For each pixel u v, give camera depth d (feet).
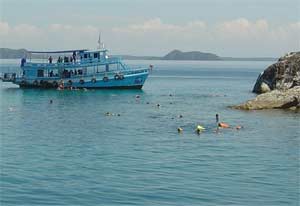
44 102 265.13
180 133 161.99
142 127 175.32
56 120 193.67
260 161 120.37
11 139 149.59
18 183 98.48
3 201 87.15
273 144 142.51
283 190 95.61
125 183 98.84
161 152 130.41
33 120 193.16
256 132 163.53
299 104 223.10
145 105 253.24
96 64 338.95
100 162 117.91
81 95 306.14
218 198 89.92
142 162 118.01
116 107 242.78
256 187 97.19
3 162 116.98
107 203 86.33
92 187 95.86
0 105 248.32
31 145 139.64
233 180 102.01
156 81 507.71
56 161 118.83
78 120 193.88
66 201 87.40
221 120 191.62
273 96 228.84
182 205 85.61
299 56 317.42
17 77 353.92
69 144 141.69
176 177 103.76
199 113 216.54
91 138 152.25
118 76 338.95
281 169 112.27
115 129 170.60
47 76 346.33
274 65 328.49
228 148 136.26
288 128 171.53
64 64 341.82
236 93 342.23
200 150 133.28
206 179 102.53
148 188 95.40
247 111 219.82
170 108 238.89
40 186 96.43
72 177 103.40
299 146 139.64
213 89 383.65
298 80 305.12
